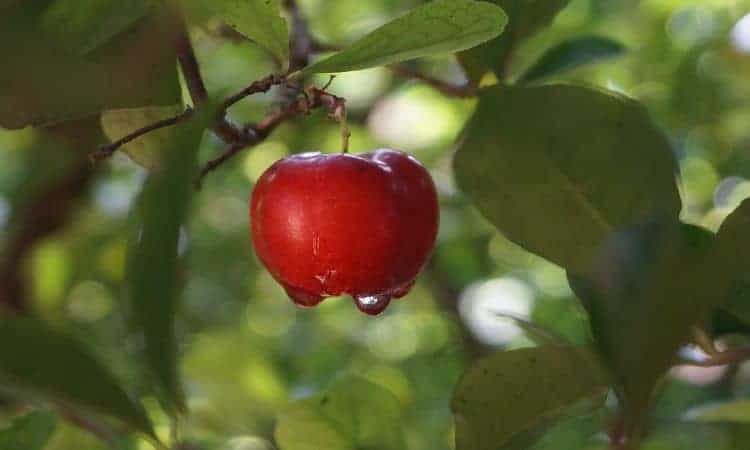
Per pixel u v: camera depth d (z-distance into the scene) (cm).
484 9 28
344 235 30
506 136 31
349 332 74
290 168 31
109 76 29
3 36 28
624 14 57
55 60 29
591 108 31
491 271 65
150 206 26
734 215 28
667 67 57
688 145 59
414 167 31
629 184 31
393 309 75
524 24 33
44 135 52
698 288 27
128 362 30
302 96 31
